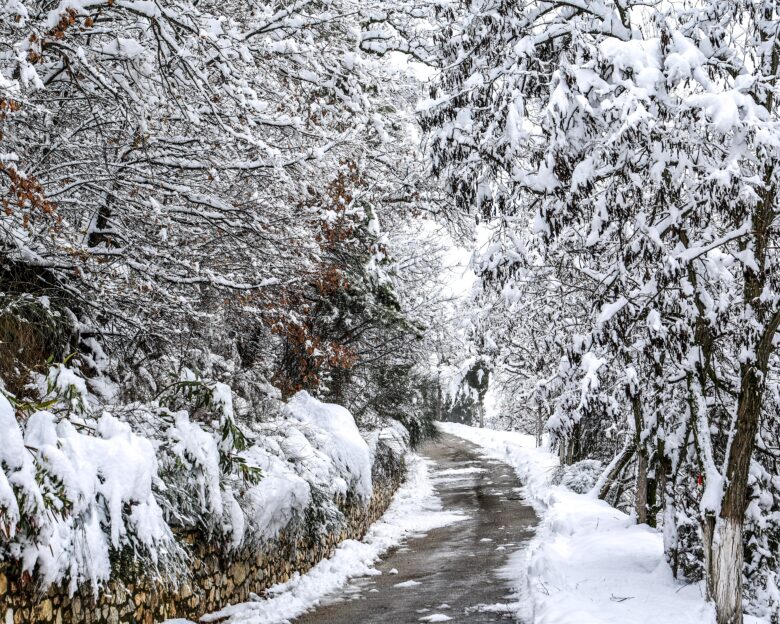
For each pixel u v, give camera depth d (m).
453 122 8.86
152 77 8.42
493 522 18.38
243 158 10.52
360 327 19.83
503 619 9.28
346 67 10.23
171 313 10.72
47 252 9.14
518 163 8.99
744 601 9.68
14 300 7.92
